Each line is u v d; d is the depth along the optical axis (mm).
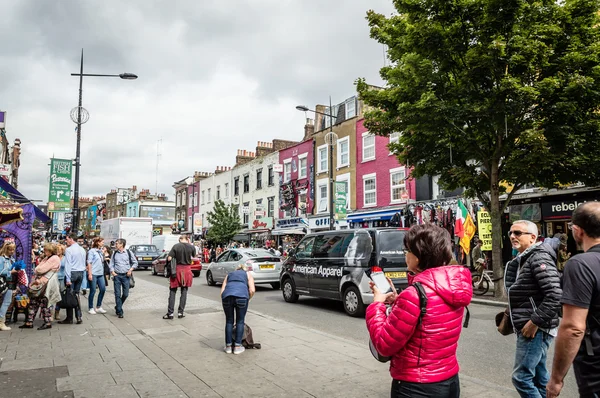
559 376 2264
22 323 8578
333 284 10344
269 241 28141
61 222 40469
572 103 10203
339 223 25656
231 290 6199
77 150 16438
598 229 2332
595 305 2203
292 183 30828
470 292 2236
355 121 25672
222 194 41438
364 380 4895
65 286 8609
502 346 6805
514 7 10266
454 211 18531
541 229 16312
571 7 10586
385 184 23250
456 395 2213
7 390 4555
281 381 4867
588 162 11234
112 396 4387
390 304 2510
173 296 9102
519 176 11875
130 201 65312
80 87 16562
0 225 9914
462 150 12594
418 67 11773
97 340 7004
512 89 10312
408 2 11438
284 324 8344
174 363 5609
